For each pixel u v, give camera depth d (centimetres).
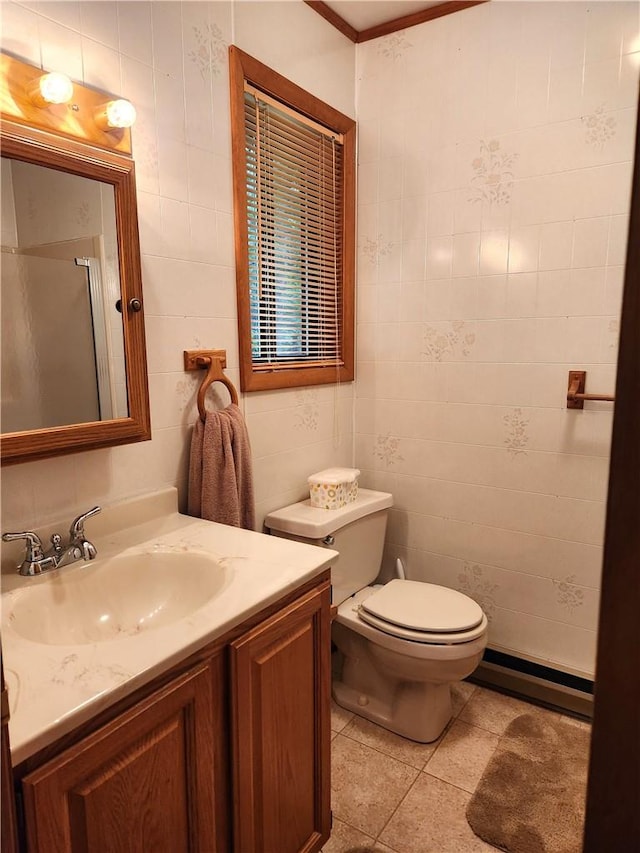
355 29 211
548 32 176
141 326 129
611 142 170
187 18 148
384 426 227
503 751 175
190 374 157
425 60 200
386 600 183
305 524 180
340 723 189
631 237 35
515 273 190
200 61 152
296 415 202
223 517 154
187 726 96
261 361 190
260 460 188
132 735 85
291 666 120
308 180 202
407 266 213
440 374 210
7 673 83
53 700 77
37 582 111
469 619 170
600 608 38
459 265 201
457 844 143
